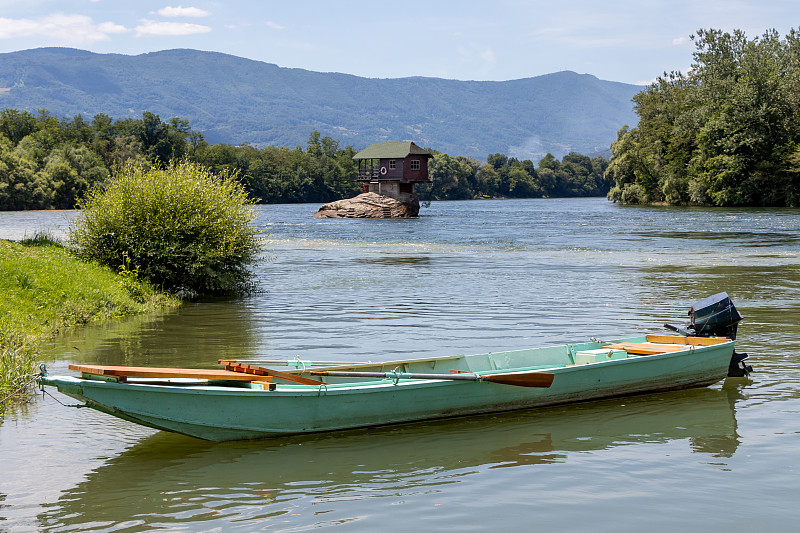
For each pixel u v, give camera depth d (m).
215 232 31.72
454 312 27.17
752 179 108.50
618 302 29.28
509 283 35.62
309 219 111.69
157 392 12.39
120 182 32.03
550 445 12.98
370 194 118.31
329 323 24.92
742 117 108.31
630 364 15.91
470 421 14.56
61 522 9.85
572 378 15.40
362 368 15.32
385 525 9.70
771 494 10.59
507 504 10.36
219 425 12.80
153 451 12.73
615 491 10.79
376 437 13.53
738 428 13.69
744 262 43.06
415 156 123.88
